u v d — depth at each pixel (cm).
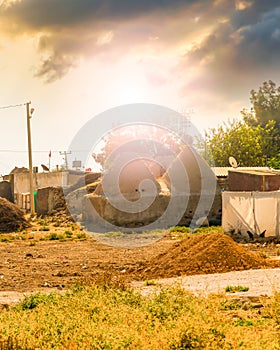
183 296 1256
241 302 1304
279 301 1173
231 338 912
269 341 911
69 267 2239
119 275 2023
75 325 1062
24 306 1397
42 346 959
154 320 1109
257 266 1967
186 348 908
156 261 2120
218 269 1955
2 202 4334
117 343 916
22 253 2728
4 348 973
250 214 3022
